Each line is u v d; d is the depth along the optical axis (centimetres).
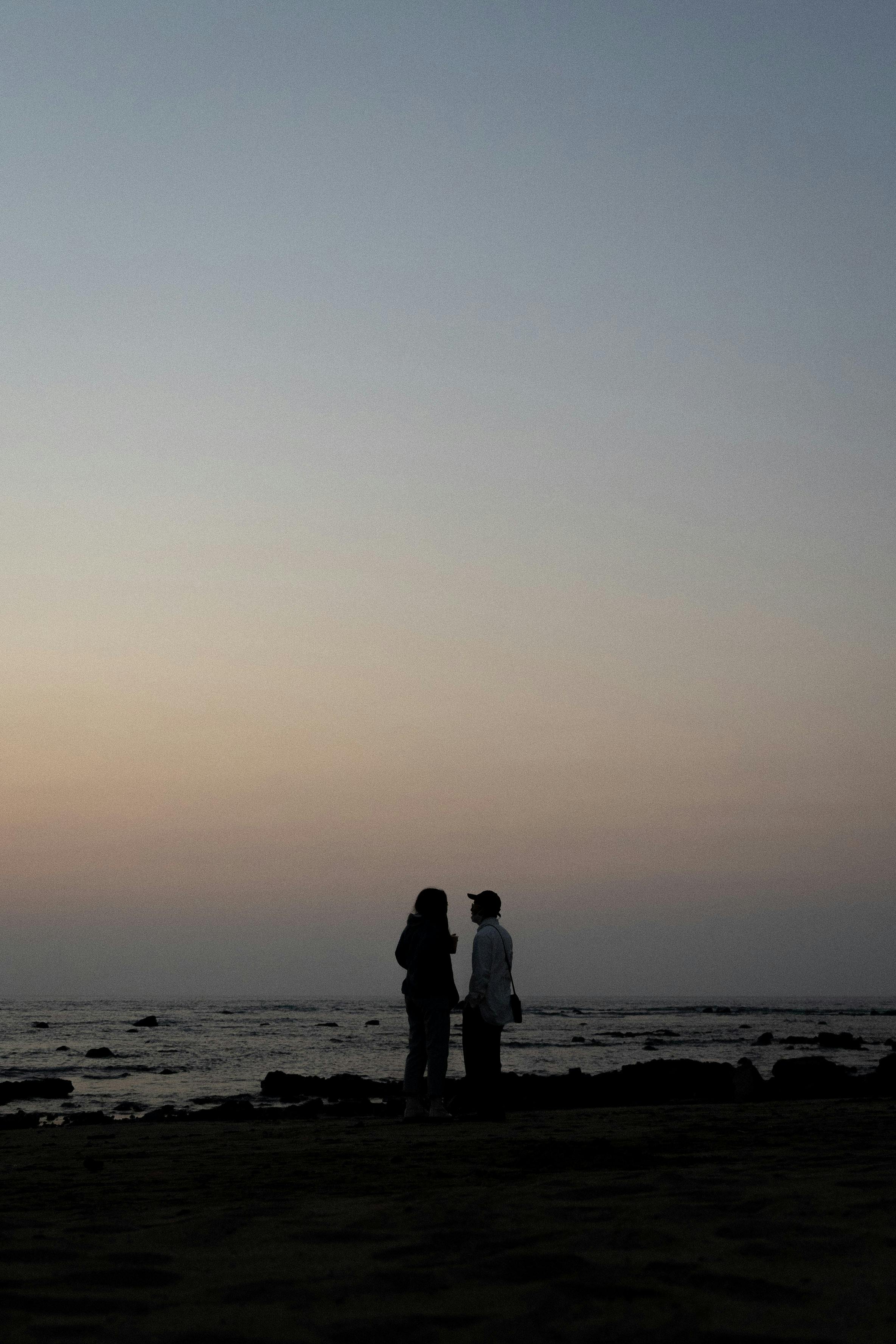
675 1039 6397
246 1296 282
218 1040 6269
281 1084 2628
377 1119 1265
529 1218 400
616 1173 548
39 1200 499
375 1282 297
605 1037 6706
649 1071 2031
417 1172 577
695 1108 1187
